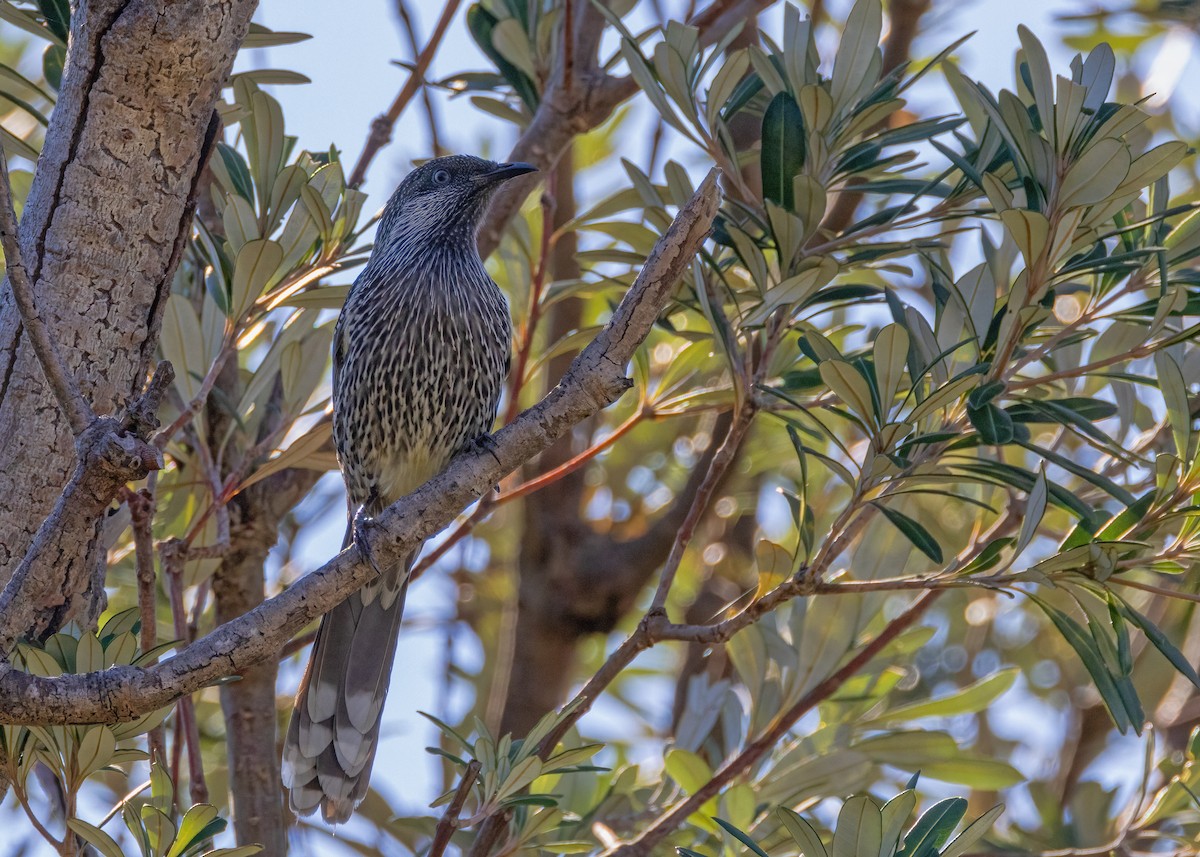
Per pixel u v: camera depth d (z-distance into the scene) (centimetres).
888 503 923
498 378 983
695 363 948
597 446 921
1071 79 684
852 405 682
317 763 834
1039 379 751
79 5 631
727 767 791
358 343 945
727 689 945
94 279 638
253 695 901
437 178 981
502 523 1388
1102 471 934
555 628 1122
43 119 798
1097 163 650
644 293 596
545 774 707
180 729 834
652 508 1277
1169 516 680
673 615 1327
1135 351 730
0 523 630
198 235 870
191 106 637
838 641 891
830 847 622
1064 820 1013
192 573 948
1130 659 662
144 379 661
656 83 791
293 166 807
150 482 796
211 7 624
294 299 841
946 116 827
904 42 1114
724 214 798
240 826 885
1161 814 839
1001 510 1023
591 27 1023
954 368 780
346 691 859
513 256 1120
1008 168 790
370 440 957
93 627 670
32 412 635
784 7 821
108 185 635
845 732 905
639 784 966
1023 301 694
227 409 897
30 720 557
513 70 1022
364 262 849
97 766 625
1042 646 1327
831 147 797
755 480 1267
